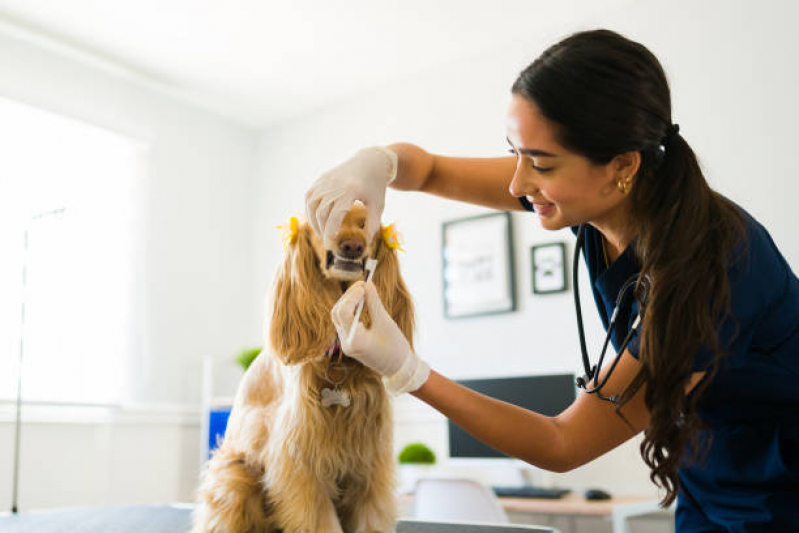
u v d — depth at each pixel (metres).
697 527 1.03
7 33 3.80
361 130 4.59
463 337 3.92
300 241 1.13
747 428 0.99
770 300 0.91
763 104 3.17
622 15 3.63
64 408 3.75
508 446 1.00
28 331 3.72
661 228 0.88
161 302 4.37
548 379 3.23
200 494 1.20
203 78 4.39
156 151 4.48
